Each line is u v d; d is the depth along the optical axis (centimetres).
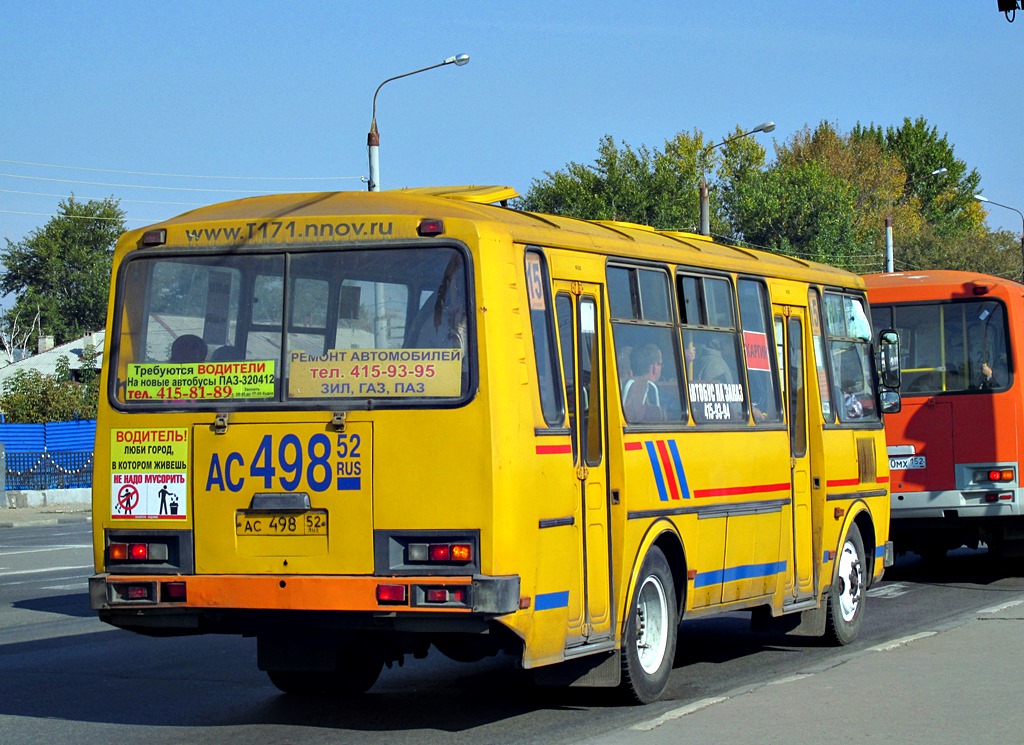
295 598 826
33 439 4559
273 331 860
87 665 1216
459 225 836
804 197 7125
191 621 860
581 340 927
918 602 1639
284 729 915
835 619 1283
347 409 832
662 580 1005
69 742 880
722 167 7856
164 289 891
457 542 807
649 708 973
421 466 816
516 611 809
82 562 2295
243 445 850
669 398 1035
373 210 865
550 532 855
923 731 825
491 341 821
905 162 9812
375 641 895
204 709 998
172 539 865
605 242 970
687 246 1123
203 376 870
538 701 1009
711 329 1115
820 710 893
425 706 996
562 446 878
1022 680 998
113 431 883
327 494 830
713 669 1169
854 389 1391
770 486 1175
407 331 834
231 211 899
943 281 1845
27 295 9794
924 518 1830
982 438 1802
